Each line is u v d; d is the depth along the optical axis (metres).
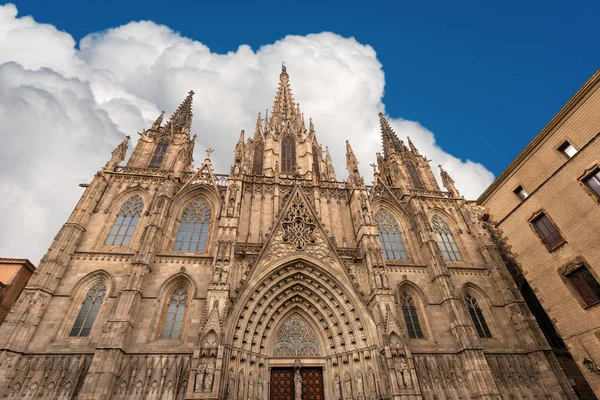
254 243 39.41
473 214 52.31
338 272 37.44
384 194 52.12
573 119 29.41
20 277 39.38
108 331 30.02
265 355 33.62
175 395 28.91
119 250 39.09
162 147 55.53
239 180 44.75
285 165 60.75
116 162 48.22
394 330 31.97
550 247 31.33
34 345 30.47
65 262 35.91
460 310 37.56
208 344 28.62
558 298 30.30
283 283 37.19
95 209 42.12
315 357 34.69
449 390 33.00
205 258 38.69
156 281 36.06
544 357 35.88
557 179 30.80
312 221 42.47
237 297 33.19
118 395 28.16
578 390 36.12
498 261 44.62
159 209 40.62
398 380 29.20
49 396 27.92
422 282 41.62
